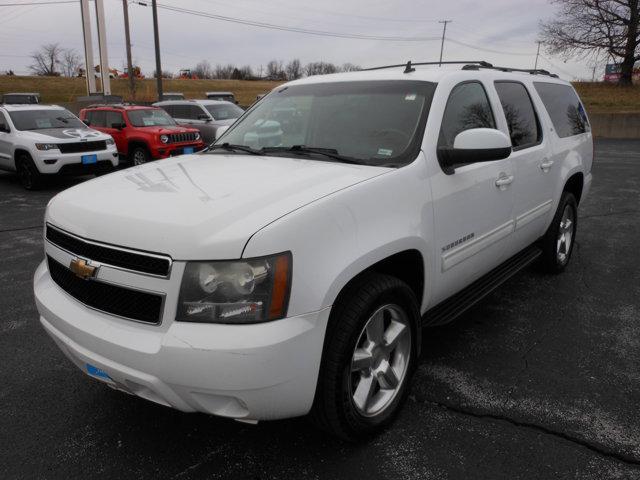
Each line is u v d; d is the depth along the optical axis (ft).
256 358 6.29
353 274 7.19
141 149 42.65
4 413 9.27
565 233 16.22
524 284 15.58
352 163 9.10
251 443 8.41
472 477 7.59
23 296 15.02
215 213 6.86
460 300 10.86
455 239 9.73
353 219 7.39
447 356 11.18
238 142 11.41
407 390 8.96
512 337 12.10
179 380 6.45
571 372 10.52
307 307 6.66
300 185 7.75
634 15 110.22
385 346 8.38
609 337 12.10
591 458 7.97
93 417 9.15
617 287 15.34
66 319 7.49
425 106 9.65
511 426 8.76
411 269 9.13
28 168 34.58
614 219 24.56
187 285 6.46
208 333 6.36
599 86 115.14
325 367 7.29
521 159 12.12
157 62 92.02
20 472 7.76
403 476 7.63
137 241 6.77
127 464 7.94
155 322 6.69
